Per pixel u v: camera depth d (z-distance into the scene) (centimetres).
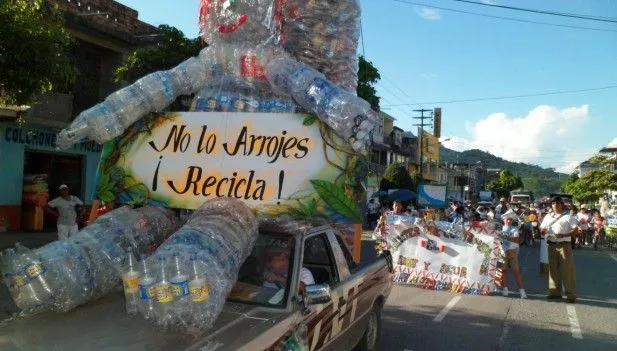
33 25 720
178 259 322
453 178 8400
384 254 662
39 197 1431
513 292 1057
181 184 470
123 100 460
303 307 383
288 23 545
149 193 477
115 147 489
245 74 499
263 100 497
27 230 1423
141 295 320
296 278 393
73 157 1596
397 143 5609
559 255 978
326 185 443
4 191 1369
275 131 460
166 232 455
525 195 5669
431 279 1048
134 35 1725
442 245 1045
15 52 693
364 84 1602
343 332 473
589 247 2356
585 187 4288
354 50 589
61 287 362
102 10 1625
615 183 4172
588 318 841
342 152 443
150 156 481
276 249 415
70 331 329
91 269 380
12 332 331
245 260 410
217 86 507
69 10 1487
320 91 444
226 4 500
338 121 435
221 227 371
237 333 323
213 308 322
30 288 358
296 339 356
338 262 481
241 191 457
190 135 477
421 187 2627
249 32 499
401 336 699
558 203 988
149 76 482
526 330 757
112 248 399
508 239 1036
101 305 377
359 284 513
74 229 1062
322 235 466
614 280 1299
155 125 485
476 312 858
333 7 554
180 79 493
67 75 777
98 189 489
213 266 328
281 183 450
